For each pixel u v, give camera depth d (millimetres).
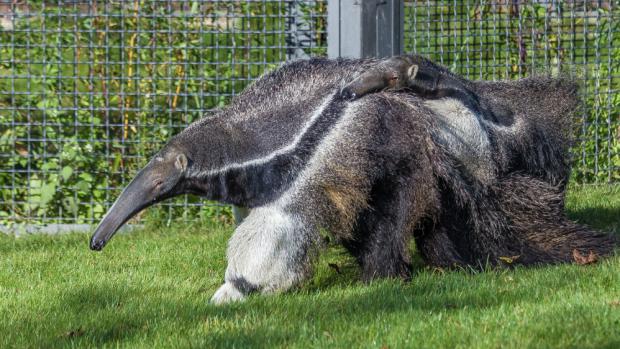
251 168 11688
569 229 13844
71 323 11203
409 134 12000
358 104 11812
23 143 18891
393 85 12062
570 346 8953
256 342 9766
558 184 14375
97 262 15148
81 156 18297
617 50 19328
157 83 18688
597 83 19156
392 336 9609
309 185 11625
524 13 19312
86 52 19031
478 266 13297
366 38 15438
